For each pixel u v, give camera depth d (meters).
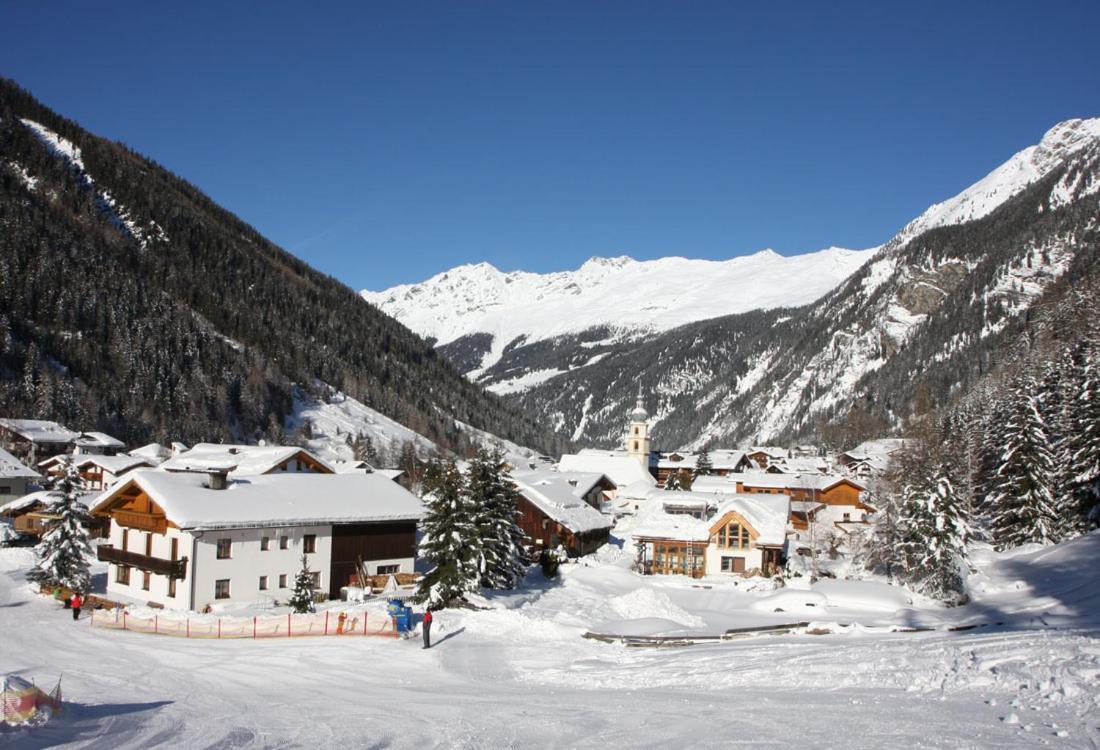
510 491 59.00
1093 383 67.12
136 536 53.94
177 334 179.00
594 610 50.19
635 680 28.41
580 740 19.69
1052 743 15.92
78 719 22.47
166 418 154.62
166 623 42.41
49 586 50.62
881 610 52.44
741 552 69.56
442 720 22.78
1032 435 69.31
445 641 37.66
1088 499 66.31
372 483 62.53
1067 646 24.58
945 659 25.38
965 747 16.09
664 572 71.00
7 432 121.94
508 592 55.62
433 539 48.12
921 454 84.69
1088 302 123.44
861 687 23.92
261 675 31.25
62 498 51.56
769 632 39.06
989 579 56.94
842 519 96.00
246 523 50.94
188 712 24.33
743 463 159.88
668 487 120.38
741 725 19.97
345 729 21.67
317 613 44.81
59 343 159.00
